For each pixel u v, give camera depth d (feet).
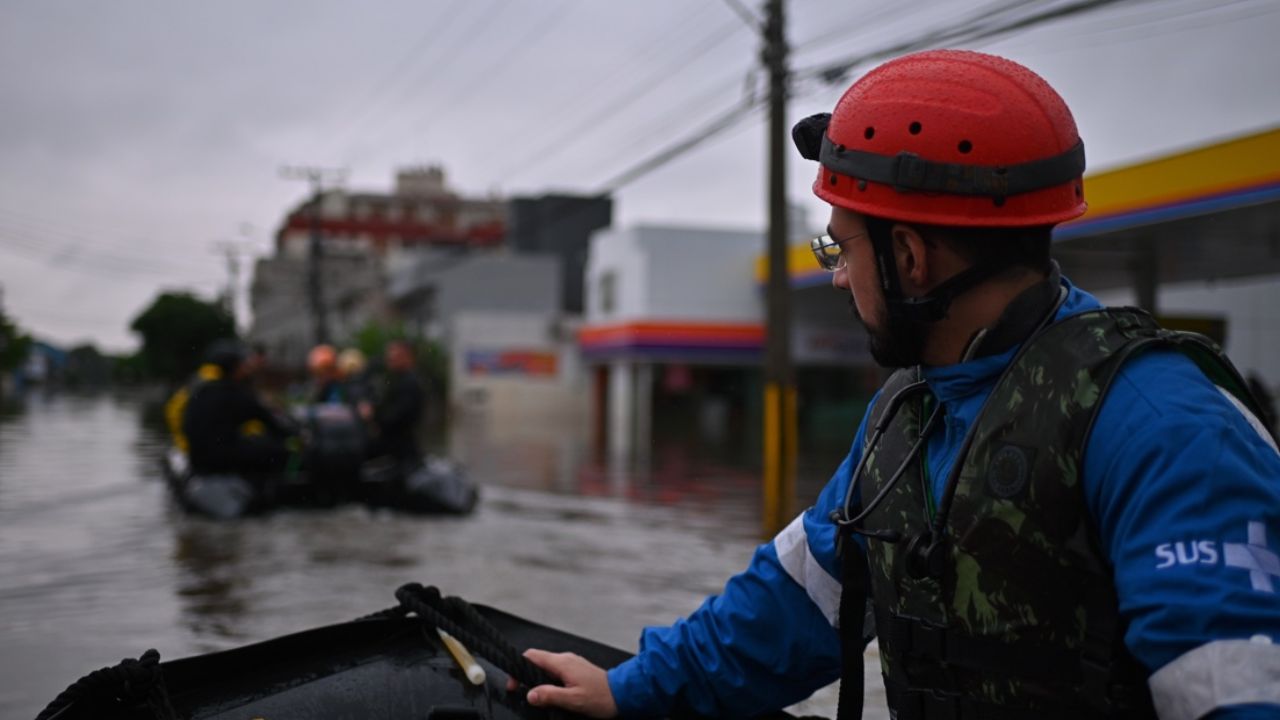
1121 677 3.19
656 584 16.28
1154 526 3.02
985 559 3.42
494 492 34.14
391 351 27.53
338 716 4.83
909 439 3.90
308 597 14.97
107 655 11.72
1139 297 47.42
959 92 3.53
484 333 115.03
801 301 83.87
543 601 14.71
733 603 4.94
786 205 34.58
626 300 93.56
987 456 3.44
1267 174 35.78
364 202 223.10
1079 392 3.26
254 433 27.73
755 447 66.13
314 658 5.17
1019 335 3.54
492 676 5.30
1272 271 53.78
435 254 144.66
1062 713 3.29
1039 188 3.51
